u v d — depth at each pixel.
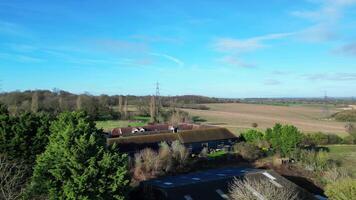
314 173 56.47
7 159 36.75
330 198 32.66
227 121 123.50
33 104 94.31
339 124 117.19
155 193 38.91
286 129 68.38
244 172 45.81
